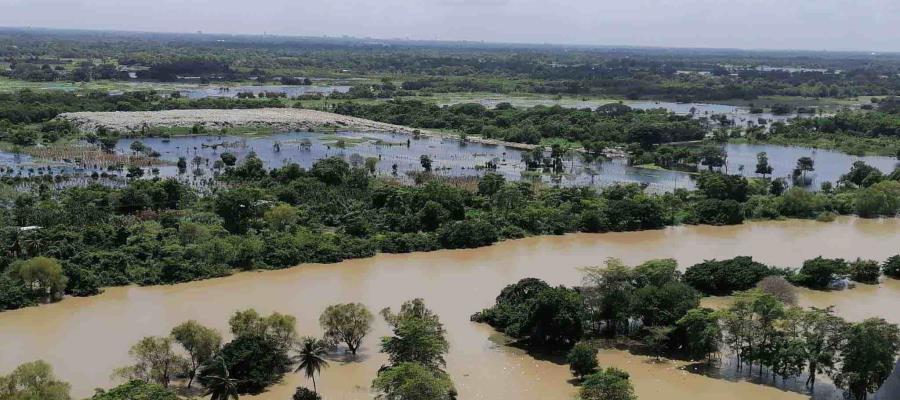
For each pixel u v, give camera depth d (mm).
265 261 126562
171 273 117750
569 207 163875
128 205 151875
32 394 67625
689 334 90625
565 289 98188
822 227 165750
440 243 141375
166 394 68375
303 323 100250
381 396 73062
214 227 136625
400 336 80938
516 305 102250
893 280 128125
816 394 82875
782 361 83750
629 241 150000
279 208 143000
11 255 117438
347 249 133000
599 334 99875
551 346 94812
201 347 82188
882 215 177875
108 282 114562
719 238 153875
